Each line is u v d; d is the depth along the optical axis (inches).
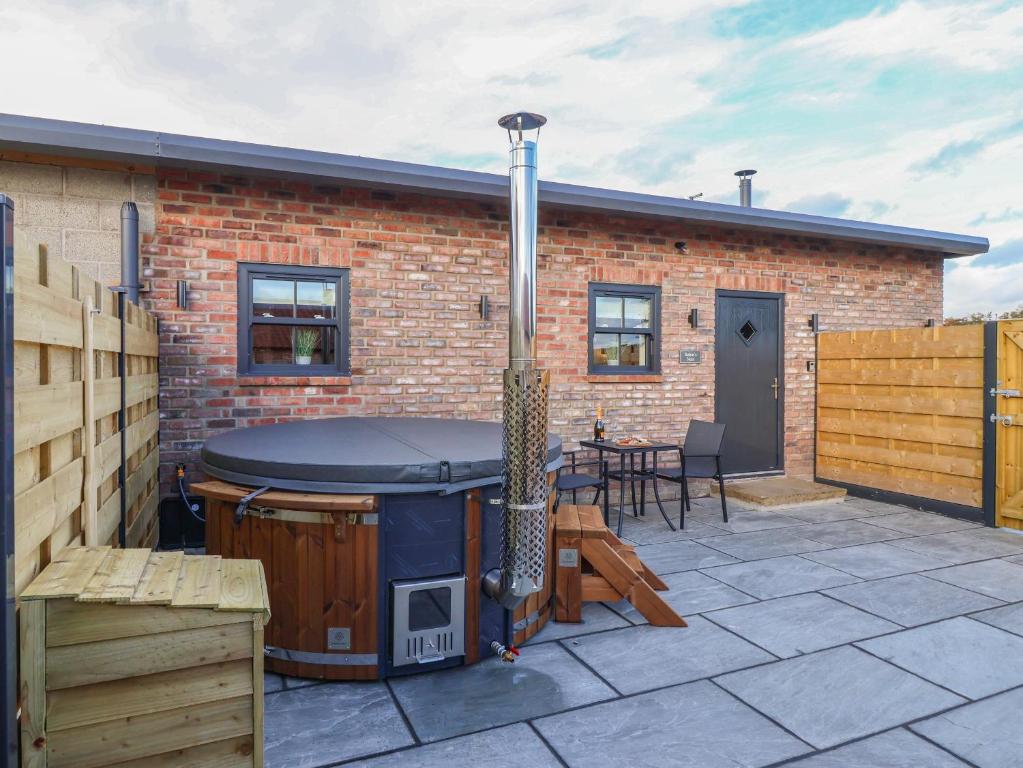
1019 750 102.8
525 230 117.0
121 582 76.0
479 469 128.3
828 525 244.5
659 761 99.3
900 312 332.2
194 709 74.7
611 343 273.6
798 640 143.5
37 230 188.9
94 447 98.6
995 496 243.4
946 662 133.0
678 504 276.5
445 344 235.6
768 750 102.3
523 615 141.9
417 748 102.6
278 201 212.5
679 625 150.9
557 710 114.2
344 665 123.8
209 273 205.2
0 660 62.7
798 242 306.2
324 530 122.7
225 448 140.9
